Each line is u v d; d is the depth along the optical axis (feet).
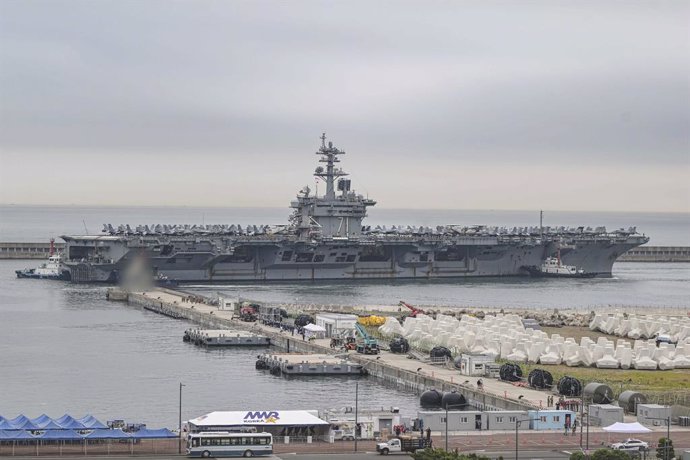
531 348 592.19
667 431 402.31
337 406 475.31
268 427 390.63
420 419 411.95
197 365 589.73
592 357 577.02
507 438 395.55
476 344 610.24
